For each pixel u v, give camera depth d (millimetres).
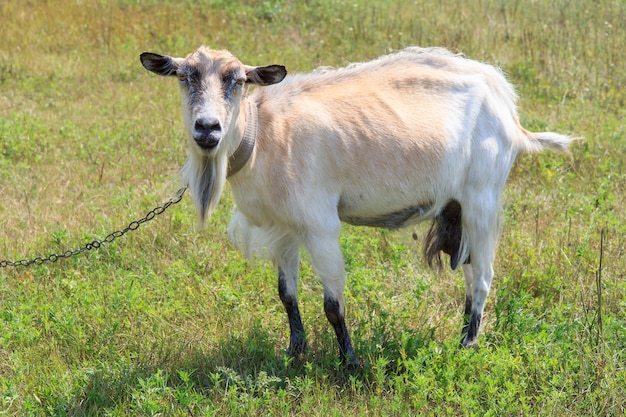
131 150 9828
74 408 5070
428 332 6012
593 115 10641
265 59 13055
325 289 5562
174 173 9344
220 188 5191
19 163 9344
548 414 4895
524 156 9234
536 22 14766
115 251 7281
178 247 7480
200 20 14875
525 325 5922
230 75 4930
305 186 5324
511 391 4938
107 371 5449
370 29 14352
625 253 7195
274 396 5207
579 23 14477
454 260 6047
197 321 6277
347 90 5652
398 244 7426
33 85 12266
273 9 15188
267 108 5352
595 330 5789
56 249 7352
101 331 5953
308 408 5012
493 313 6527
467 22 14773
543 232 7676
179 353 5715
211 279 6961
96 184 9039
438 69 5938
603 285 6637
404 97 5734
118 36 14258
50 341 5852
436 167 5664
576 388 5203
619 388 5125
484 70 6059
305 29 14531
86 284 6625
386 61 5945
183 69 4957
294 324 5828
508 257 7188
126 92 12078
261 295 6684
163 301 6602
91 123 10797
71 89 12172
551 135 6312
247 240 5785
